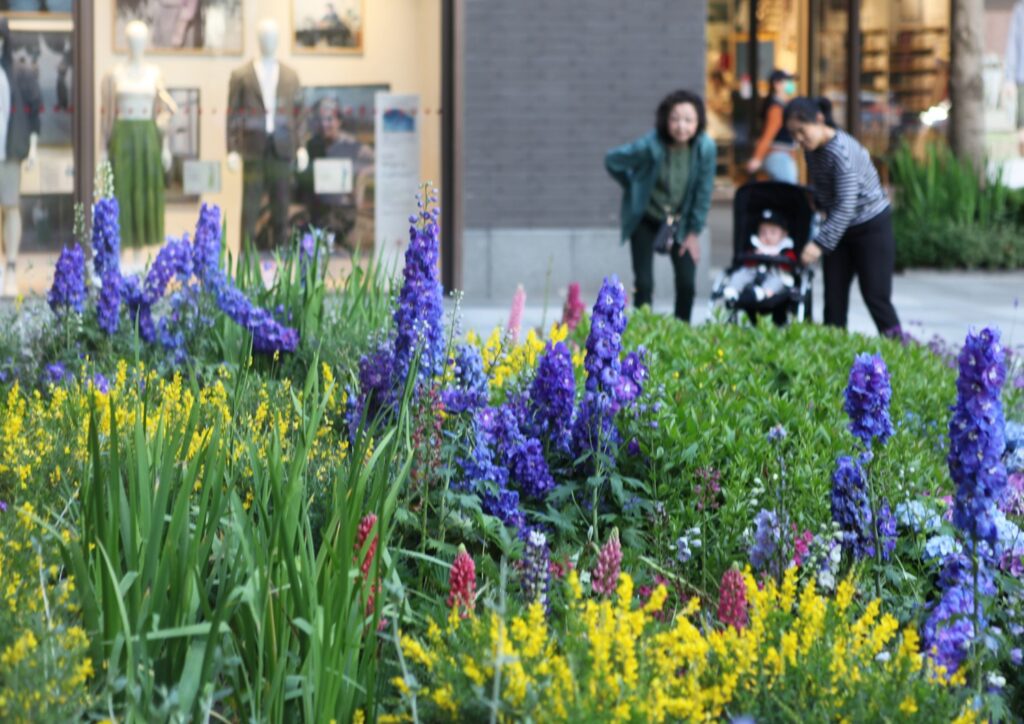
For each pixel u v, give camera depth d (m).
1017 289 24.69
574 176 22.94
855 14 29.17
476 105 22.72
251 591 5.25
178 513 5.40
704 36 23.03
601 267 23.03
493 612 5.19
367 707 5.32
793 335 12.27
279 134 19.27
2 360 9.88
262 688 5.36
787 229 15.98
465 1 22.44
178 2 19.05
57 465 6.82
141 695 5.05
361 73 19.38
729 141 32.66
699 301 22.53
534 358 9.00
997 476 6.04
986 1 29.86
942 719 5.14
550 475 7.50
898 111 29.39
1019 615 6.36
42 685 4.70
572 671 4.82
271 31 19.20
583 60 22.84
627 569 6.93
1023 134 30.06
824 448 8.45
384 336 9.65
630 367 7.73
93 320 10.24
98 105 19.00
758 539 6.87
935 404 10.09
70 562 5.45
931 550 6.95
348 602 5.33
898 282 25.48
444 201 19.58
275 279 11.07
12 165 18.88
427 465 6.87
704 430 8.20
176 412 7.29
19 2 18.83
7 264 18.94
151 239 19.08
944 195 27.17
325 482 6.78
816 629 5.39
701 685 5.29
